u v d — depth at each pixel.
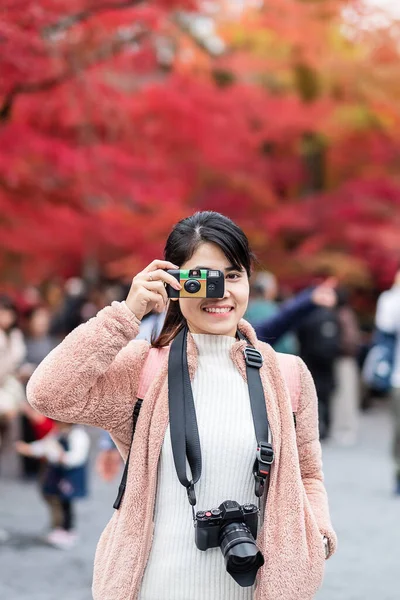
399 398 9.84
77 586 6.73
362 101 17.61
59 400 3.11
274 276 17.97
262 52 17.42
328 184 19.92
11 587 6.67
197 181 16.66
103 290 18.36
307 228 17.77
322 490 3.38
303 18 16.53
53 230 12.20
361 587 6.62
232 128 14.65
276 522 3.09
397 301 9.82
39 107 10.28
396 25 17.45
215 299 3.24
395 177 18.44
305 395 3.38
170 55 11.66
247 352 3.28
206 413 3.18
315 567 3.08
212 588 3.07
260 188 17.28
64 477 8.00
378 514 9.08
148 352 3.35
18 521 9.00
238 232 3.26
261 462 3.10
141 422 3.19
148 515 3.10
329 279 7.36
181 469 3.08
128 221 12.87
